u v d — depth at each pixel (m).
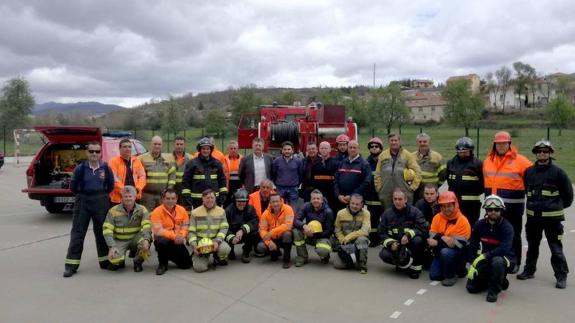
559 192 6.17
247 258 7.31
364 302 5.59
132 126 50.34
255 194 7.64
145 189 8.12
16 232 9.17
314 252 7.95
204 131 36.41
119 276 6.57
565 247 7.92
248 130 11.86
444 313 5.25
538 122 55.62
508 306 5.46
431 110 87.06
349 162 7.92
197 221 6.99
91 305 5.48
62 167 10.98
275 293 5.89
